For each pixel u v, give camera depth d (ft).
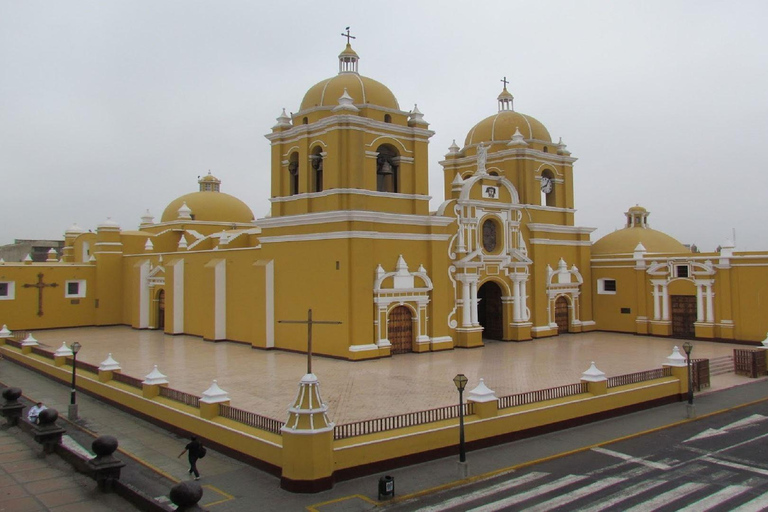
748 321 106.93
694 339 114.11
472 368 83.41
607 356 93.76
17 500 39.70
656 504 42.68
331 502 42.91
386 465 49.01
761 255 105.60
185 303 130.72
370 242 93.15
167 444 57.11
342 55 108.17
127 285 152.56
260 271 105.50
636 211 134.92
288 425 45.83
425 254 101.60
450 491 45.27
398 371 81.46
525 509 41.83
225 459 52.24
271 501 43.11
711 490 45.24
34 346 101.60
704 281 112.68
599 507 42.14
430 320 100.89
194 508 34.60
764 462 51.49
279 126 107.76
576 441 57.36
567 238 126.72
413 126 103.30
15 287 141.38
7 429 57.00
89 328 148.05
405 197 101.19
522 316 114.11
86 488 41.88
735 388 80.07
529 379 75.15
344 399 64.95
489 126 128.26
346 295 90.84
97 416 68.33
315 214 94.89
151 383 66.23
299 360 92.17
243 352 102.12
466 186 107.34
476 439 54.49
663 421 64.49
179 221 160.56
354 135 94.99
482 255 108.06
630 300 124.77
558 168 127.75
